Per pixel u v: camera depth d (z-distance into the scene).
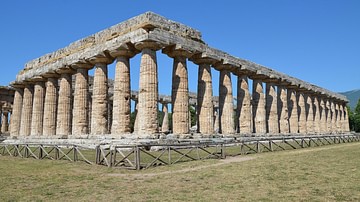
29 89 45.47
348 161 17.28
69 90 39.03
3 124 63.12
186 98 31.88
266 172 14.47
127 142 26.92
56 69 38.94
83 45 36.31
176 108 31.45
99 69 33.88
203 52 34.00
